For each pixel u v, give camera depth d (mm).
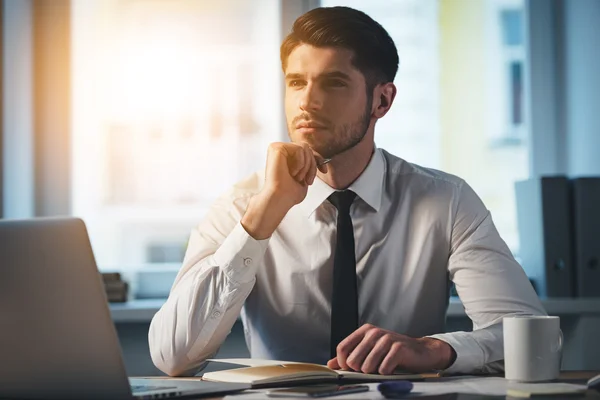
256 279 1770
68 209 2797
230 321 1519
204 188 2836
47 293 1069
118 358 1066
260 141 2814
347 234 1695
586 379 1249
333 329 1639
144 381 1284
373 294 1755
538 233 2408
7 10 2664
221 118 2824
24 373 1089
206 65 2826
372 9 2795
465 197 1801
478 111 2820
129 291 2576
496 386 1168
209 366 1443
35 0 2779
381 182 1780
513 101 2838
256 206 1480
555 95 2828
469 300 1668
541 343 1217
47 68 2787
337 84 1620
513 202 2824
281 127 2795
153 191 2834
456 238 1755
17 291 1072
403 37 2801
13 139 2666
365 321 1750
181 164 2836
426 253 1765
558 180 2383
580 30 2656
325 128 1616
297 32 1637
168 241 2844
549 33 2822
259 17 2809
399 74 2801
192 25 2828
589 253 2365
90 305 1064
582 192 2363
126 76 2830
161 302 2525
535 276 2441
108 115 2828
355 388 1146
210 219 1765
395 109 2801
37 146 2787
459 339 1421
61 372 1079
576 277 2375
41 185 2791
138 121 2832
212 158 2830
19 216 2688
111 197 2834
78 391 1081
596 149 2562
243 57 2816
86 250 1066
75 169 2820
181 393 1115
